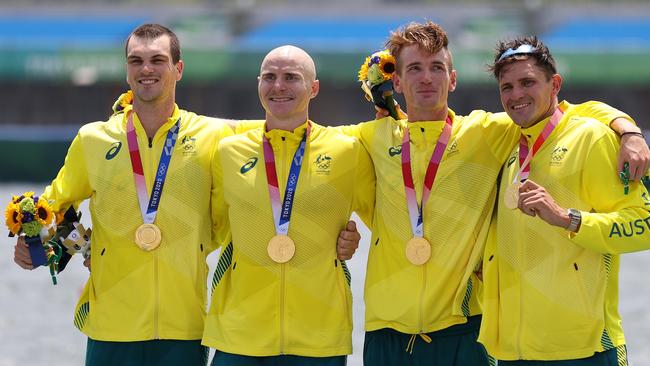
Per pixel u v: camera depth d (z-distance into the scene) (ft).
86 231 78.84
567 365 69.56
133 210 76.28
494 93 375.86
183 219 76.18
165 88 76.48
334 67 353.72
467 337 75.72
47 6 393.91
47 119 374.63
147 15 394.73
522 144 72.64
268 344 74.02
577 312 69.36
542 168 70.69
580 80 351.05
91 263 78.13
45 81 373.20
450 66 75.15
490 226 74.74
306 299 74.54
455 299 73.77
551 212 66.33
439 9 396.78
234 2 396.98
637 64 349.41
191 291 76.38
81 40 382.83
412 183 74.95
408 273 74.69
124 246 76.33
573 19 391.45
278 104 74.64
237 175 75.61
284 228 74.59
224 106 383.24
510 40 72.64
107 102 375.45
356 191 77.05
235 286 75.25
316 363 74.38
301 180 75.20
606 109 71.77
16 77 349.41
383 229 76.07
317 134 76.43
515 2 400.06
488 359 76.18
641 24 392.68
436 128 75.25
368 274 76.74
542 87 70.59
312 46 355.15
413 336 74.84
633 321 137.08
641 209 68.64
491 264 73.20
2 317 139.54
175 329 75.92
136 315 75.92
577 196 69.72
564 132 70.79
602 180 68.95
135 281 76.02
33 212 76.28
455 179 74.69
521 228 70.79
